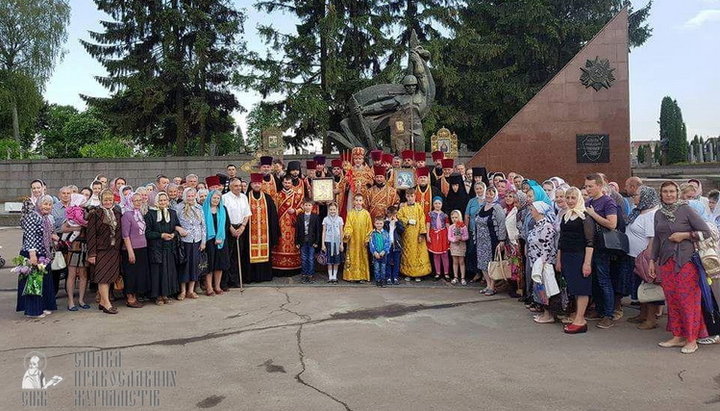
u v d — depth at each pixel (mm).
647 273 6262
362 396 4344
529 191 7586
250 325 6734
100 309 7668
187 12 28656
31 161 25750
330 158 24406
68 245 7738
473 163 16516
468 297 8352
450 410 4039
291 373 4926
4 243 16188
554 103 16234
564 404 4133
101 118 30625
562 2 29203
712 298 5684
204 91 30094
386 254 9398
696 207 7281
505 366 5055
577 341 5906
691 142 38750
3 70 35938
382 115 16203
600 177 6469
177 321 6992
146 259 7887
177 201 9078
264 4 28859
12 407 4254
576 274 6242
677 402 4152
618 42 16141
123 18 29125
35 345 5953
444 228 9734
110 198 7691
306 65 27984
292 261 10312
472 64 29297
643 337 6059
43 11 36750
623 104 16094
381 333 6273
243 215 9430
